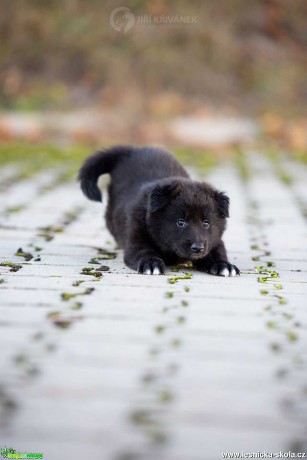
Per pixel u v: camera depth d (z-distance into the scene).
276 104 35.25
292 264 10.86
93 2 38.75
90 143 28.84
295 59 39.31
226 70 36.88
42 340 6.97
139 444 5.15
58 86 34.72
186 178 11.25
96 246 11.95
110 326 7.40
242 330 7.36
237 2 41.34
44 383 6.04
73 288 8.82
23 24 37.31
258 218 14.98
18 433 5.27
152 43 36.44
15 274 9.54
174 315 7.80
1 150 26.62
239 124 32.75
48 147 27.62
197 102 34.75
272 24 41.28
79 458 4.97
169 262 10.84
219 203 10.60
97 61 35.53
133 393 5.89
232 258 11.27
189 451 5.07
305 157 26.77
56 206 16.08
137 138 29.55
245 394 5.90
